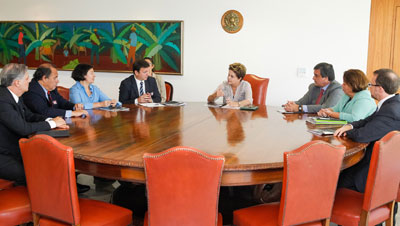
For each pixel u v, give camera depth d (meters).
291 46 4.97
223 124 2.86
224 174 1.83
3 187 2.39
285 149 2.11
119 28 5.53
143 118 3.10
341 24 4.77
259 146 2.18
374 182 1.94
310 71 4.95
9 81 2.47
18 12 5.96
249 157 1.94
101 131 2.56
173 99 5.53
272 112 3.49
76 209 1.79
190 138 2.37
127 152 2.02
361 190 2.30
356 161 2.19
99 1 5.58
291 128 2.72
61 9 5.76
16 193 2.17
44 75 3.19
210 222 1.72
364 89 2.87
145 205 2.73
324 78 3.54
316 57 4.91
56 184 1.78
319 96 3.70
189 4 5.23
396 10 4.61
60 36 5.80
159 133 2.51
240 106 3.83
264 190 2.99
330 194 1.83
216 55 5.25
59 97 3.55
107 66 5.68
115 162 1.87
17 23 5.95
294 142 2.28
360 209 2.06
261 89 4.29
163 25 5.34
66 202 1.78
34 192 1.89
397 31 4.64
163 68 5.45
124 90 4.19
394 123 2.21
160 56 5.43
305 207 1.78
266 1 4.96
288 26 4.94
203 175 1.64
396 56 4.69
